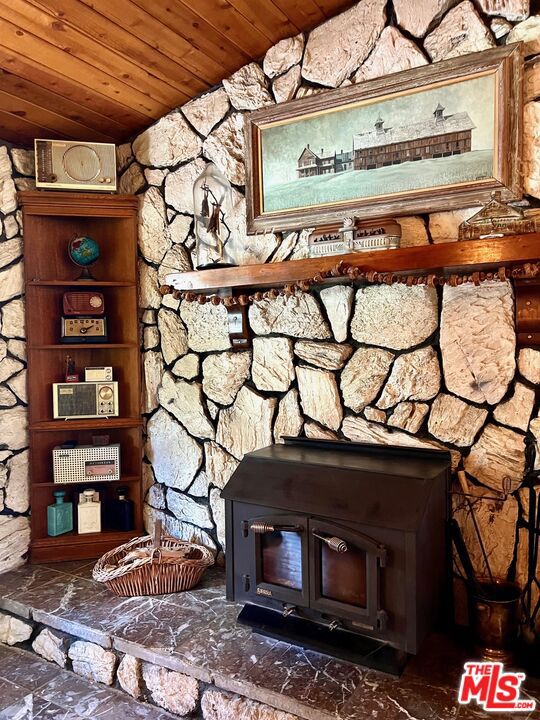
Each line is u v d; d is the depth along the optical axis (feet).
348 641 5.39
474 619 5.41
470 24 5.69
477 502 5.96
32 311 8.14
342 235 6.01
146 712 5.74
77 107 7.48
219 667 5.39
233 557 5.80
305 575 5.30
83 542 8.25
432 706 4.76
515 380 5.73
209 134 7.56
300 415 6.98
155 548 7.07
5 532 7.95
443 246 5.22
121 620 6.36
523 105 5.53
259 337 7.23
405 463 5.72
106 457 8.23
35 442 8.23
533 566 5.50
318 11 6.37
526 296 5.51
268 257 7.18
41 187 7.82
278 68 6.90
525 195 5.63
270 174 7.00
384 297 6.34
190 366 7.91
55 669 6.52
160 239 8.13
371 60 6.27
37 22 5.76
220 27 6.34
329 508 5.16
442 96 5.87
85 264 8.19
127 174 8.46
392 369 6.34
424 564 4.99
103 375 8.32
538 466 5.66
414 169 6.08
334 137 6.53
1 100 7.06
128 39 6.26
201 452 7.88
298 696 4.93
